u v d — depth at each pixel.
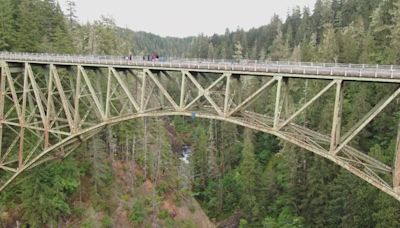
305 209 53.03
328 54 71.69
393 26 60.94
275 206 57.09
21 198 44.12
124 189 57.25
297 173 54.81
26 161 41.19
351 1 105.50
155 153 65.69
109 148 59.75
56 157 43.12
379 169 30.34
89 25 87.06
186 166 75.88
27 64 40.66
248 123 32.38
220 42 156.62
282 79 31.23
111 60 37.50
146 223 54.59
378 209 41.34
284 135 31.31
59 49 55.22
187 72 34.50
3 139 46.41
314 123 60.66
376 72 27.25
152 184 61.66
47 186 44.53
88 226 47.72
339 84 28.62
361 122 28.53
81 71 39.00
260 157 70.19
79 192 50.22
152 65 35.84
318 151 30.17
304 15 120.56
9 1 55.06
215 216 66.12
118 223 52.03
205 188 72.31
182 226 58.22
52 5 67.06
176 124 101.38
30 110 44.22
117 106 54.34
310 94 62.06
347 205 44.97
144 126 64.81
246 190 62.38
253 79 77.62
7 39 50.75
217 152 76.81
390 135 49.84
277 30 125.69
